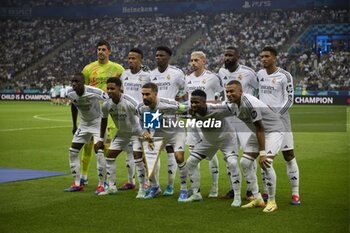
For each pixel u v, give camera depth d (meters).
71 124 25.77
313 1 49.72
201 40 51.66
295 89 44.00
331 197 9.30
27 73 53.31
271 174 8.27
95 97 9.95
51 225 7.38
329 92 42.81
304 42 49.50
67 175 11.71
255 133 8.50
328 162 13.43
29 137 19.80
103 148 9.94
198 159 8.98
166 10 52.66
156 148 9.23
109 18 53.09
